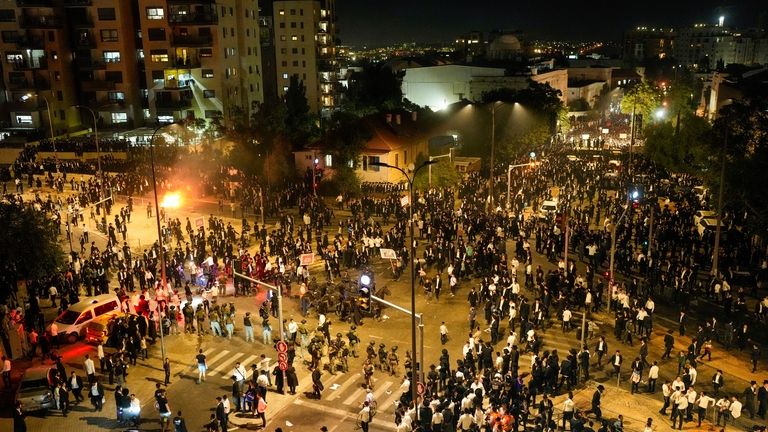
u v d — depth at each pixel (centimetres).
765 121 4178
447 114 8475
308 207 5512
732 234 4441
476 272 4162
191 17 8319
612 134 10738
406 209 5234
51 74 8750
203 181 6394
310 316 3556
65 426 2523
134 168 6788
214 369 2989
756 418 2572
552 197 6103
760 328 3397
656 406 2672
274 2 11638
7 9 8494
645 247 4181
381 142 6494
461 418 2358
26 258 3588
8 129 8594
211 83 8619
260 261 3906
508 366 2809
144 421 2567
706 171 5231
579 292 3591
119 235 5031
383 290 3719
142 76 8981
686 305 3578
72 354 3117
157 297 3325
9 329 3278
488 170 7412
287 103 9462
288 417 2608
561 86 14262
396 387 2838
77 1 8506
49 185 6300
